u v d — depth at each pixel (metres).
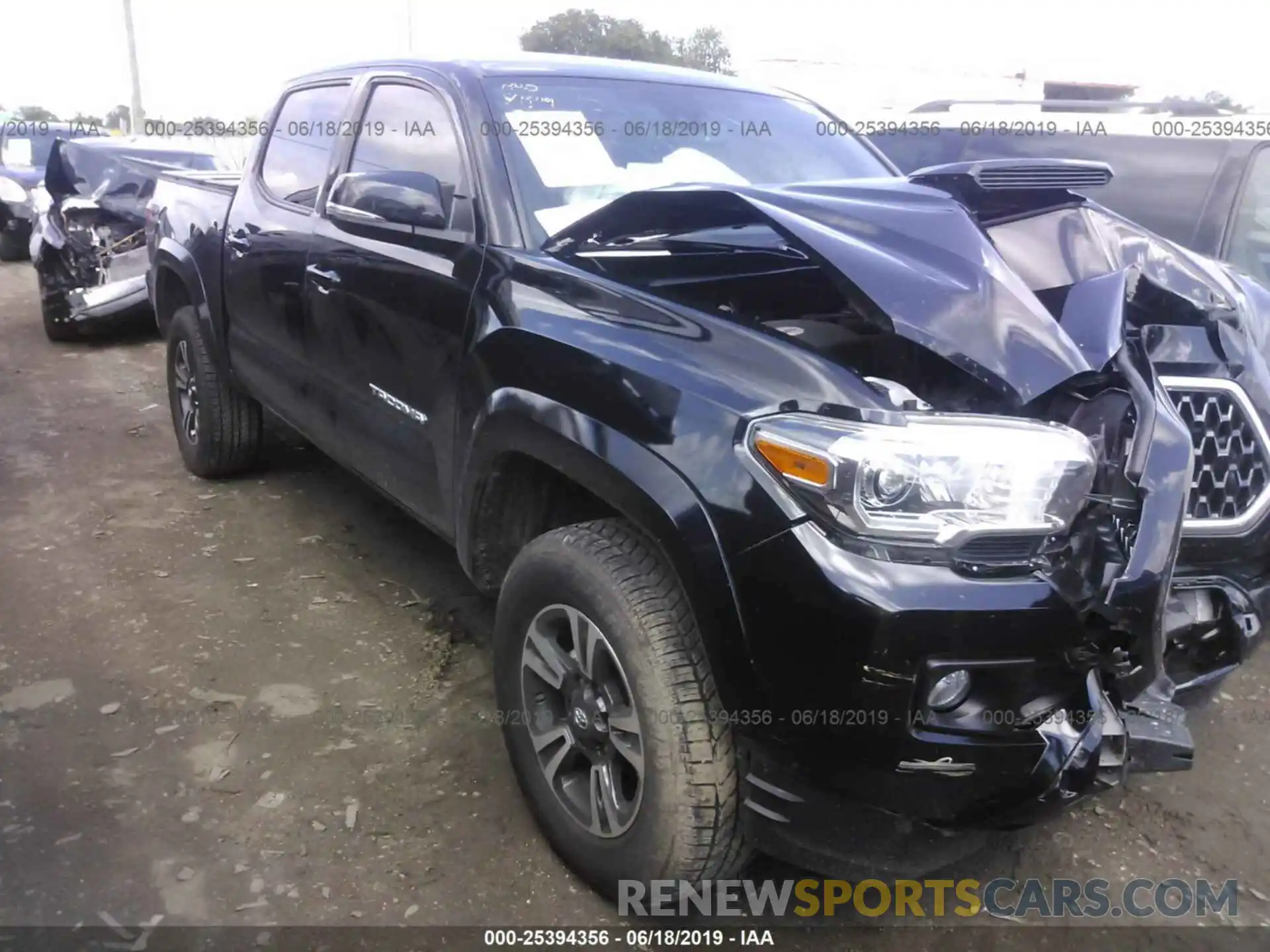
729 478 2.07
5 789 2.79
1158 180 5.17
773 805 2.12
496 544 2.90
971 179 2.80
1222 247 4.91
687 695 2.20
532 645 2.58
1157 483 2.27
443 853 2.65
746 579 2.03
